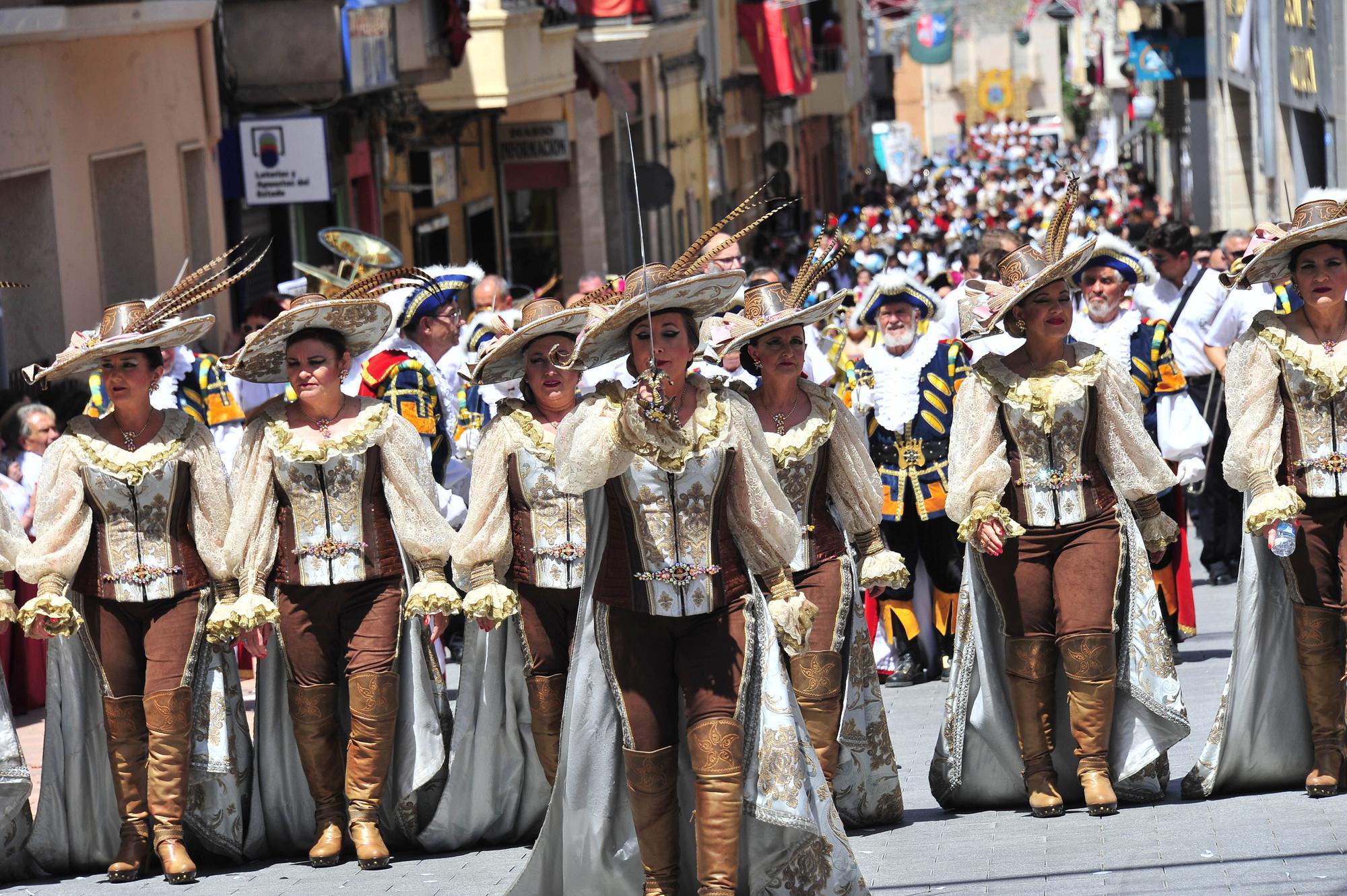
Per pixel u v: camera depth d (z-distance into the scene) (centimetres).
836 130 10788
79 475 1200
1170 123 7256
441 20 3806
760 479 968
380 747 1205
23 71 2395
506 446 1204
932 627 1794
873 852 1152
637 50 4947
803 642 979
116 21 2589
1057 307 1197
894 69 13900
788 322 1198
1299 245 1185
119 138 2708
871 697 1234
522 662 1236
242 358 1197
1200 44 5844
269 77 3169
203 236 3039
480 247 4700
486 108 4062
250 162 3031
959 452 1212
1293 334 1193
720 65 7100
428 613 1181
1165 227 2073
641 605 955
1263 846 1073
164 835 1195
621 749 980
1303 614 1206
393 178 3988
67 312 2519
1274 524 1179
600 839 978
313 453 1193
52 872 1248
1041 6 9469
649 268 970
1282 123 4038
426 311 1602
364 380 1566
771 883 962
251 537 1202
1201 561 2364
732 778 939
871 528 1231
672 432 935
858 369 1725
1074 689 1204
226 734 1218
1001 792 1262
